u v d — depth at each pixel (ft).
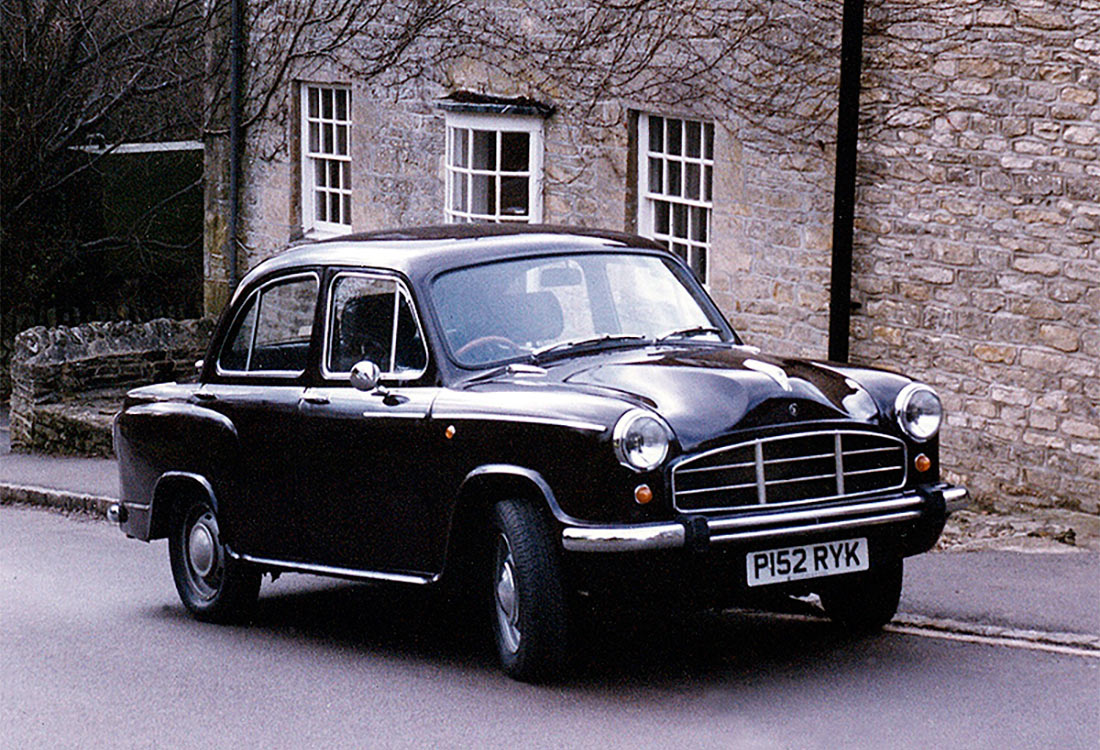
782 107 43.91
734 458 21.97
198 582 30.63
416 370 24.93
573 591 22.75
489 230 27.45
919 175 40.16
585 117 50.67
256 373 28.43
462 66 55.16
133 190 91.20
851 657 24.27
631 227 49.80
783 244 44.42
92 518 48.47
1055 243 37.47
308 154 63.77
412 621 29.89
